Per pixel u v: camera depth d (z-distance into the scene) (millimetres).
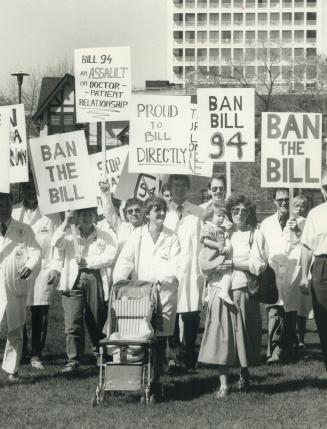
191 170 11836
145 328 8852
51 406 8750
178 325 11992
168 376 10398
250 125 11789
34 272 10914
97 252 10703
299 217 12141
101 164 13906
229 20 161625
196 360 11398
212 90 11812
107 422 8008
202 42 161750
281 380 10039
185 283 11102
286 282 11750
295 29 161375
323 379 10055
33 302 11172
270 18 161750
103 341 8734
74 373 10523
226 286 9125
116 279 9680
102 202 12188
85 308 10758
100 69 12352
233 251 9188
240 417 8148
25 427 7844
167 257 9602
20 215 11711
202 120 11828
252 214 9297
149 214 9680
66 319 10648
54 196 11031
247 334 9172
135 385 8758
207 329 9156
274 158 11586
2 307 9844
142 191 13906
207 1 161875
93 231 10828
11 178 11781
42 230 11617
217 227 9242
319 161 11609
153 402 8828
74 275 10617
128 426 7836
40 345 11156
